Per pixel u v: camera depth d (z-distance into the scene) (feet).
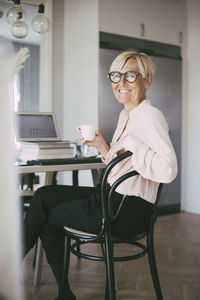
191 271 9.05
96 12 13.41
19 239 3.93
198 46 15.58
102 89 13.61
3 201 3.77
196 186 15.85
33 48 20.03
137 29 14.44
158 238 11.98
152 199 5.80
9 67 3.74
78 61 14.26
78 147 9.14
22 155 8.70
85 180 13.99
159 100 15.15
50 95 14.65
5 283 3.83
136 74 5.92
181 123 15.87
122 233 5.70
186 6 15.94
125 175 5.38
